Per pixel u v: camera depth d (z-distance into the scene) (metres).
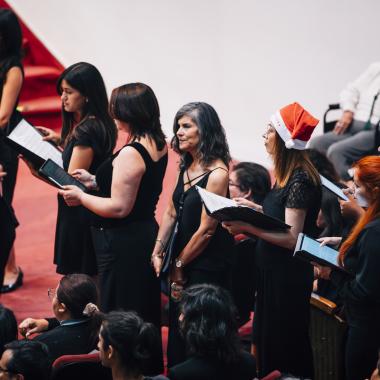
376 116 15.69
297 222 9.50
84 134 11.07
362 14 16.98
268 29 18.42
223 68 19.42
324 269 9.46
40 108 20.50
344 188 11.09
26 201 17.41
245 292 11.34
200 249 9.84
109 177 10.31
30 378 7.64
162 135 10.20
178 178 10.23
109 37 21.41
